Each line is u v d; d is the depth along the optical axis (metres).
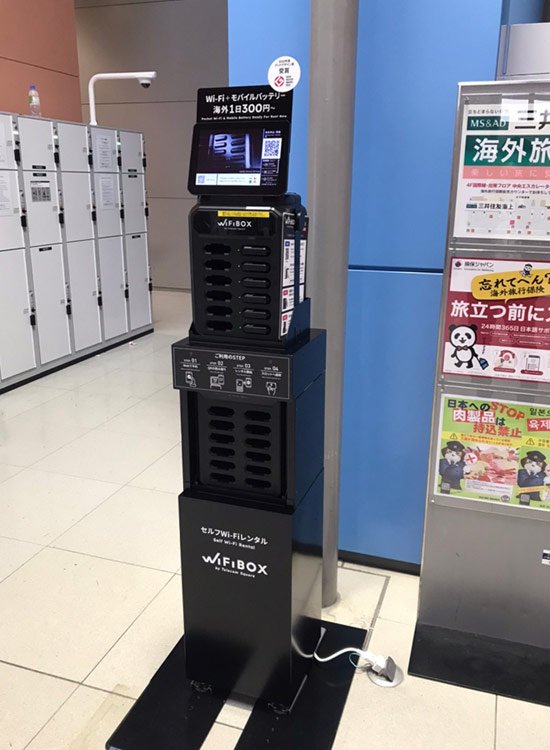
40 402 4.45
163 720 1.74
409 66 1.96
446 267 1.77
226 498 1.64
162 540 2.68
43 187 4.78
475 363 1.81
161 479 3.27
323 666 1.94
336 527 2.16
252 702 1.80
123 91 8.43
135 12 8.09
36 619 2.18
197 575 1.70
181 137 8.36
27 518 2.86
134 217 6.02
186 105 8.23
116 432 3.90
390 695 1.84
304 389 1.58
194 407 1.63
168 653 2.02
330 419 2.04
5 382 4.64
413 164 2.04
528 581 1.96
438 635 2.07
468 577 2.02
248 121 1.44
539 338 1.74
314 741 1.67
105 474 3.32
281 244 1.43
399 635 2.10
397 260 2.14
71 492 3.12
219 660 1.77
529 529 1.91
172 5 7.92
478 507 1.93
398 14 1.93
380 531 2.44
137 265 6.17
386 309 2.19
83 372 5.18
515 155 1.64
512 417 1.83
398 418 2.29
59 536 2.71
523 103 1.60
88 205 5.32
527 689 1.85
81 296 5.37
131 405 4.39
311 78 1.81
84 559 2.54
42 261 4.86
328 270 1.94
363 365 2.27
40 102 5.68
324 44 1.76
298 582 1.68
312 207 1.90
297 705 1.79
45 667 1.96
